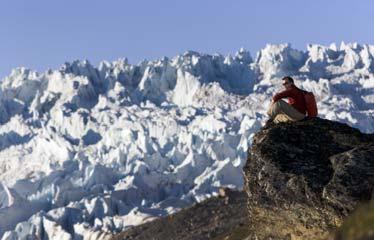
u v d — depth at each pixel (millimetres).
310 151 40969
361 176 36844
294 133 42062
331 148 41156
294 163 40312
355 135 41469
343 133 41688
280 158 40719
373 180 36469
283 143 41562
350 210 36281
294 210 38875
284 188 39500
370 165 37219
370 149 38062
